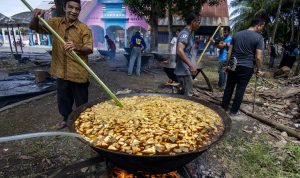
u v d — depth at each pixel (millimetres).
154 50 13828
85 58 3541
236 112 4906
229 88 4973
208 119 2371
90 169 2859
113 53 13297
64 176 2785
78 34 3400
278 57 22141
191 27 4098
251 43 4391
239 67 4539
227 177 2928
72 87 3691
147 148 1850
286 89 6500
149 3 12961
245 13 24531
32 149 3461
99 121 2309
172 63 5902
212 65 13820
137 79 8477
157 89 6941
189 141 1956
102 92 6441
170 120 2320
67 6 3301
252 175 3008
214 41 5961
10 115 4766
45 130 4070
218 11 23703
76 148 3498
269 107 5504
